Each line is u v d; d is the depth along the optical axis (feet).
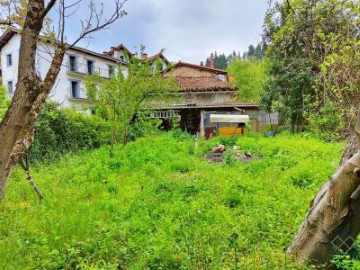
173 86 54.85
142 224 15.02
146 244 12.73
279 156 33.32
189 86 82.48
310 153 33.86
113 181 24.71
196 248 12.24
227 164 32.07
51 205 18.67
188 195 20.77
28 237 13.69
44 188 23.72
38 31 8.27
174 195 20.30
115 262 11.59
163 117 74.69
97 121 48.80
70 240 13.17
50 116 41.50
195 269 10.90
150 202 18.84
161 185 22.88
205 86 81.56
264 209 16.62
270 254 11.48
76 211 16.84
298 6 16.05
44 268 11.17
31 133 10.19
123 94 44.52
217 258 11.28
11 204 19.65
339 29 18.43
